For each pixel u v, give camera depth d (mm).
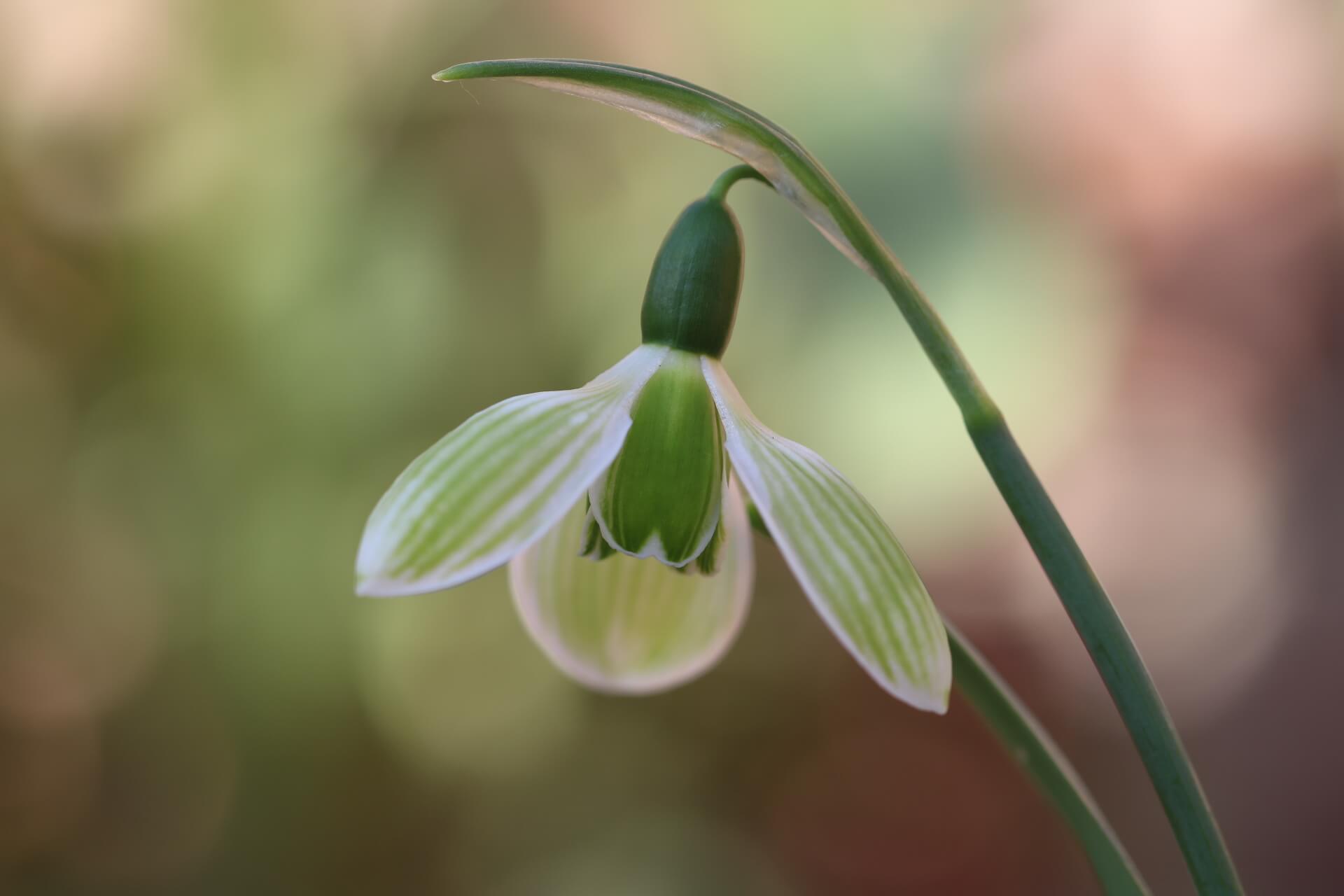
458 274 519
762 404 498
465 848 548
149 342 518
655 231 538
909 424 484
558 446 225
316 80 522
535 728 564
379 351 506
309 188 515
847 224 226
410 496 222
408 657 539
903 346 485
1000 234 501
